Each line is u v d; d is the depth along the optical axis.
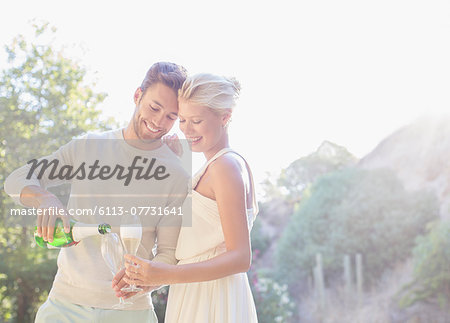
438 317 9.55
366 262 10.91
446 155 11.27
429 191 11.09
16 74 8.20
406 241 10.71
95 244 2.24
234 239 1.89
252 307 2.10
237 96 2.03
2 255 7.82
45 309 2.23
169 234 2.19
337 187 11.64
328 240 11.35
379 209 11.04
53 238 2.11
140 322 2.27
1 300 8.02
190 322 2.00
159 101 2.16
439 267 9.71
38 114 8.13
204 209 2.01
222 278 2.02
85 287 2.20
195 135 1.99
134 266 1.84
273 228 13.79
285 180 13.88
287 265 11.79
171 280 1.83
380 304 10.36
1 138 7.78
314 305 10.91
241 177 1.94
